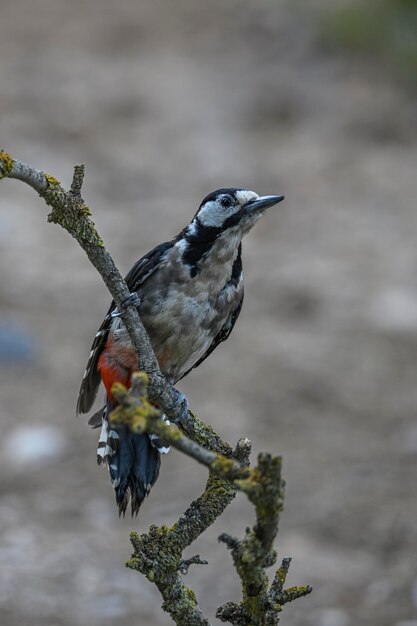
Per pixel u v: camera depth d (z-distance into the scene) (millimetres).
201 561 5906
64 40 23609
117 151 19906
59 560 10945
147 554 5863
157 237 17438
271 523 5012
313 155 19781
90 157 19703
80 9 24969
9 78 22078
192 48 23047
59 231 17969
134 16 24500
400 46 21578
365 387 14211
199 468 12750
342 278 16578
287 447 13031
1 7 25141
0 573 10594
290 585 10719
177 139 20297
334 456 12859
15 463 12594
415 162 19516
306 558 11156
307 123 20641
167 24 24125
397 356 14836
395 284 16453
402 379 14352
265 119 20812
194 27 23891
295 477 12492
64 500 12008
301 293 16234
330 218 18156
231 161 19625
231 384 14297
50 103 21250
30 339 14805
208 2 24812
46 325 15266
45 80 22031
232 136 20375
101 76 22203
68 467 12547
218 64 22422
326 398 14000
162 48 23172
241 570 5262
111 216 18062
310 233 17812
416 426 13359
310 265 16922
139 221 17953
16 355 14469
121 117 20953
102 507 11945
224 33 23422
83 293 16172
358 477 12461
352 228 17859
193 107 21156
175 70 22297
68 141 20109
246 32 23266
